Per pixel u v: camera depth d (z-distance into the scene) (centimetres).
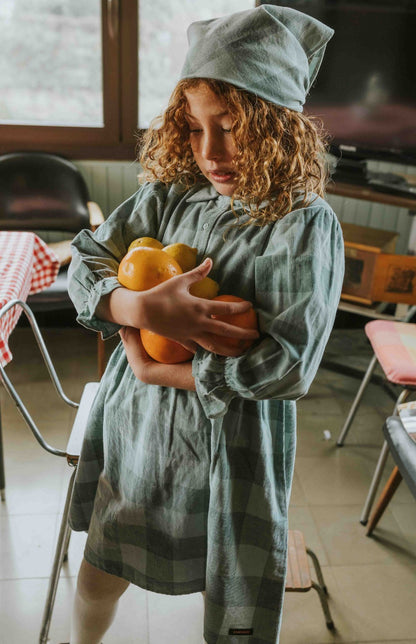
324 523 187
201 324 73
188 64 73
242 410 87
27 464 204
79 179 270
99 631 113
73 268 88
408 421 151
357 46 248
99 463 103
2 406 233
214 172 79
